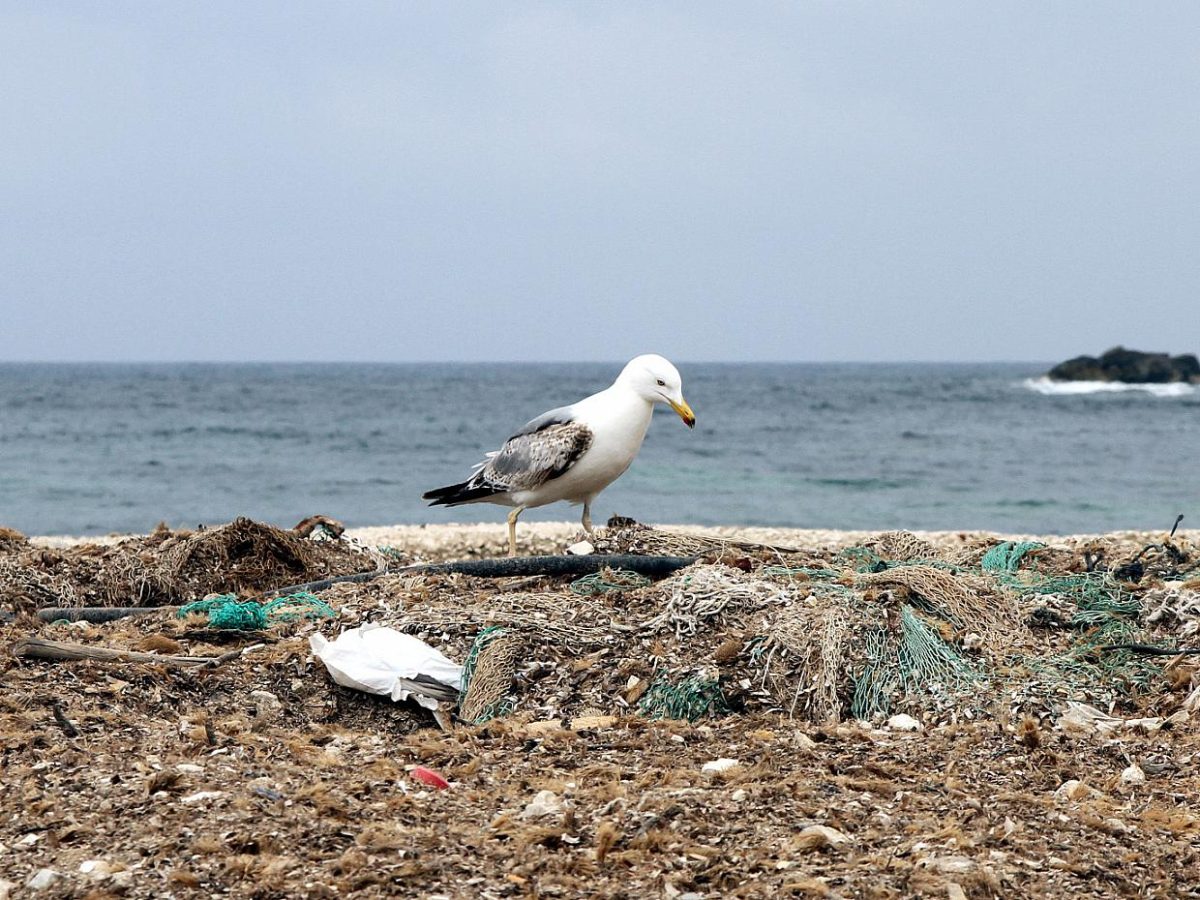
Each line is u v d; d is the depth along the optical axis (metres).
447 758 4.23
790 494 14.33
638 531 5.26
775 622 4.62
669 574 5.07
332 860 3.84
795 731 4.37
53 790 4.04
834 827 3.96
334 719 4.50
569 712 4.48
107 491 14.47
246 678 4.58
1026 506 13.34
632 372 5.18
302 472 16.88
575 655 4.62
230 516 12.56
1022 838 3.96
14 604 5.16
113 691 4.45
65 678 4.48
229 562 5.38
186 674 4.55
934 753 4.29
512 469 5.25
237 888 3.78
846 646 4.56
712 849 3.88
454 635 4.69
